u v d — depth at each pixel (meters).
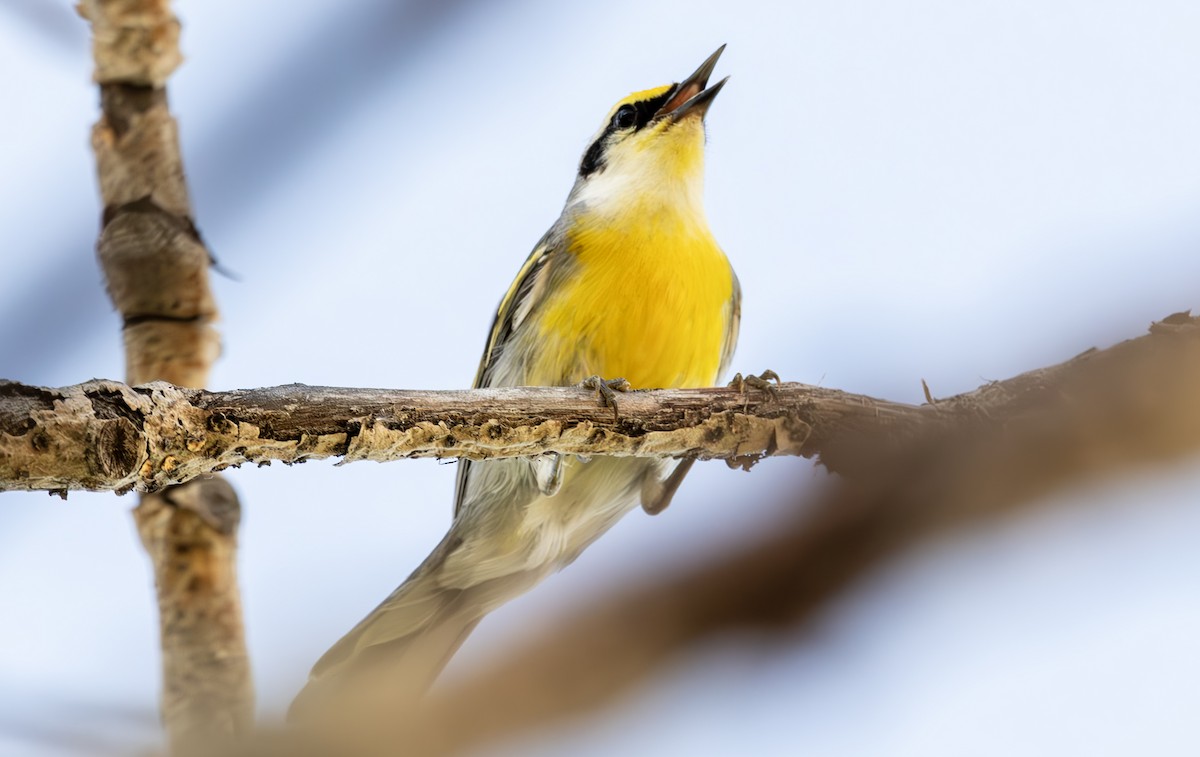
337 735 3.42
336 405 7.46
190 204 8.04
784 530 2.66
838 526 2.64
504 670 2.87
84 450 6.28
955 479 2.69
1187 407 2.67
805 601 2.63
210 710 7.32
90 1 7.95
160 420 6.71
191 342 7.93
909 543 2.62
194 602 7.43
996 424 3.43
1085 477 2.66
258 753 4.10
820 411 8.62
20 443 6.14
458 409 7.99
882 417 8.03
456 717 2.89
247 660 7.47
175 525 7.45
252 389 7.24
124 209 7.89
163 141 7.97
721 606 2.69
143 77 7.96
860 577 2.62
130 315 7.89
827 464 3.15
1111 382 3.03
